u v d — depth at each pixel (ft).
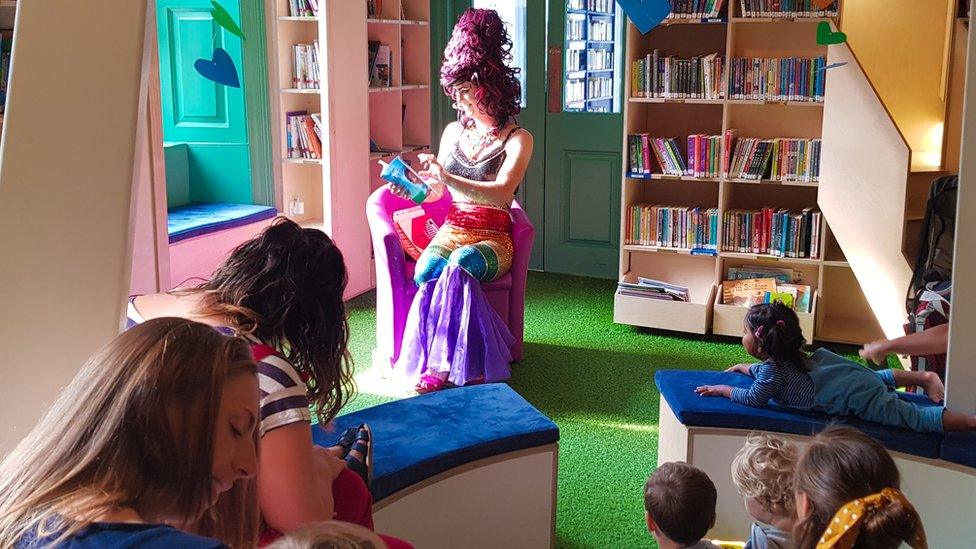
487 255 15.40
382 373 16.10
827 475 6.47
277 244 6.05
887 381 10.73
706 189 19.16
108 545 2.79
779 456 7.84
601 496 11.87
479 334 15.19
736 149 17.83
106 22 5.61
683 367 16.60
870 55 17.42
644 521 11.27
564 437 13.64
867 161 15.03
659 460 11.73
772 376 10.14
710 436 10.20
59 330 5.74
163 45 20.36
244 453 3.36
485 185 15.56
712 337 18.38
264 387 5.56
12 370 5.73
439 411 10.16
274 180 20.76
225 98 20.49
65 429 3.10
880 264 15.10
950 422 9.36
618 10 21.29
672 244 18.69
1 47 13.42
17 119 5.62
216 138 20.75
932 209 12.53
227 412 3.27
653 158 18.61
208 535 3.94
